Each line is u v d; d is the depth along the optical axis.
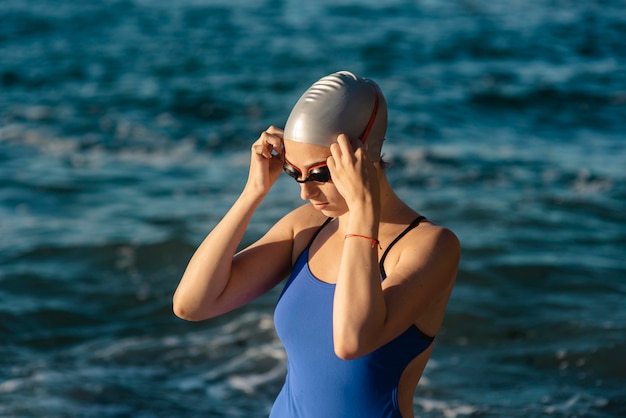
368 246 3.77
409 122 24.11
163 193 17.80
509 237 14.88
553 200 17.16
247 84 28.64
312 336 4.11
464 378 10.16
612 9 45.09
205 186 18.38
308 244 4.38
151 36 36.84
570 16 42.97
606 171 19.52
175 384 10.13
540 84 29.14
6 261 13.73
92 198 17.36
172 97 26.77
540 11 44.22
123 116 24.62
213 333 11.48
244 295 4.48
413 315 3.89
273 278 4.53
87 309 12.25
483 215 16.16
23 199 17.14
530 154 21.11
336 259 4.19
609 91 28.53
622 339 10.95
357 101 3.89
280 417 4.34
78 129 23.14
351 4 44.59
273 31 37.78
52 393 9.80
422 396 9.74
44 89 27.86
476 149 21.52
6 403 9.52
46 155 20.72
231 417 9.35
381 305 3.73
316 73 30.41
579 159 20.70
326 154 3.88
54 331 11.60
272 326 11.55
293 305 4.20
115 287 12.96
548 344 11.00
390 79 29.70
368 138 3.93
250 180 4.38
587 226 15.67
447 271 4.03
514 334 11.31
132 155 20.89
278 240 4.52
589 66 32.50
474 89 28.30
